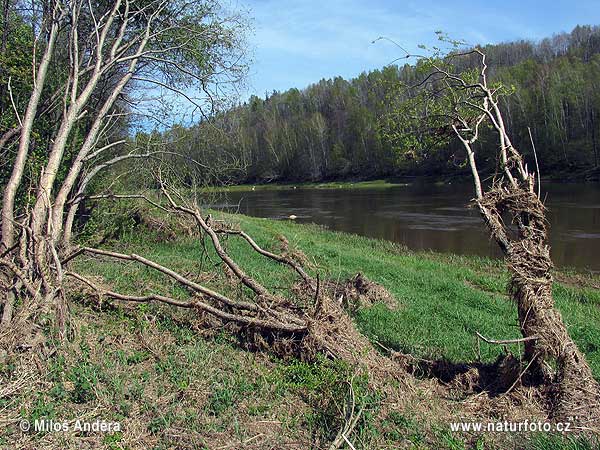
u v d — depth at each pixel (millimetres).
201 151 14383
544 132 49719
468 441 5199
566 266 17438
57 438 4723
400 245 22109
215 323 7719
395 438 5129
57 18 10031
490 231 6684
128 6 11023
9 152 10844
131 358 6430
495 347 8148
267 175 77875
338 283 11555
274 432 5090
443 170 59312
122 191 14703
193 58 12641
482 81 7820
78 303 8250
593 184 42469
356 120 72000
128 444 4684
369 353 6598
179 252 14500
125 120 14375
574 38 69062
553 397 5758
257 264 13461
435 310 10648
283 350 6918
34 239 7164
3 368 5707
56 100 11930
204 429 5020
